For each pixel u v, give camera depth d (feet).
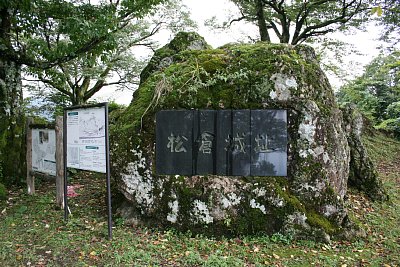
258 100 16.53
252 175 16.30
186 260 13.07
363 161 23.81
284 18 50.19
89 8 24.76
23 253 13.48
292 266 13.23
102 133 15.25
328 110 16.94
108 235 14.90
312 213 16.02
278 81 16.49
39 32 26.45
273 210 15.81
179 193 16.17
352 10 45.88
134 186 16.83
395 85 57.88
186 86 17.08
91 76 44.80
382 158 39.96
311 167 16.16
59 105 46.50
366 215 19.65
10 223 16.94
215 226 15.96
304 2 47.09
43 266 12.53
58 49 23.44
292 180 16.29
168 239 15.28
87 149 16.01
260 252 14.32
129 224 16.94
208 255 13.79
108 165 14.93
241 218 15.89
